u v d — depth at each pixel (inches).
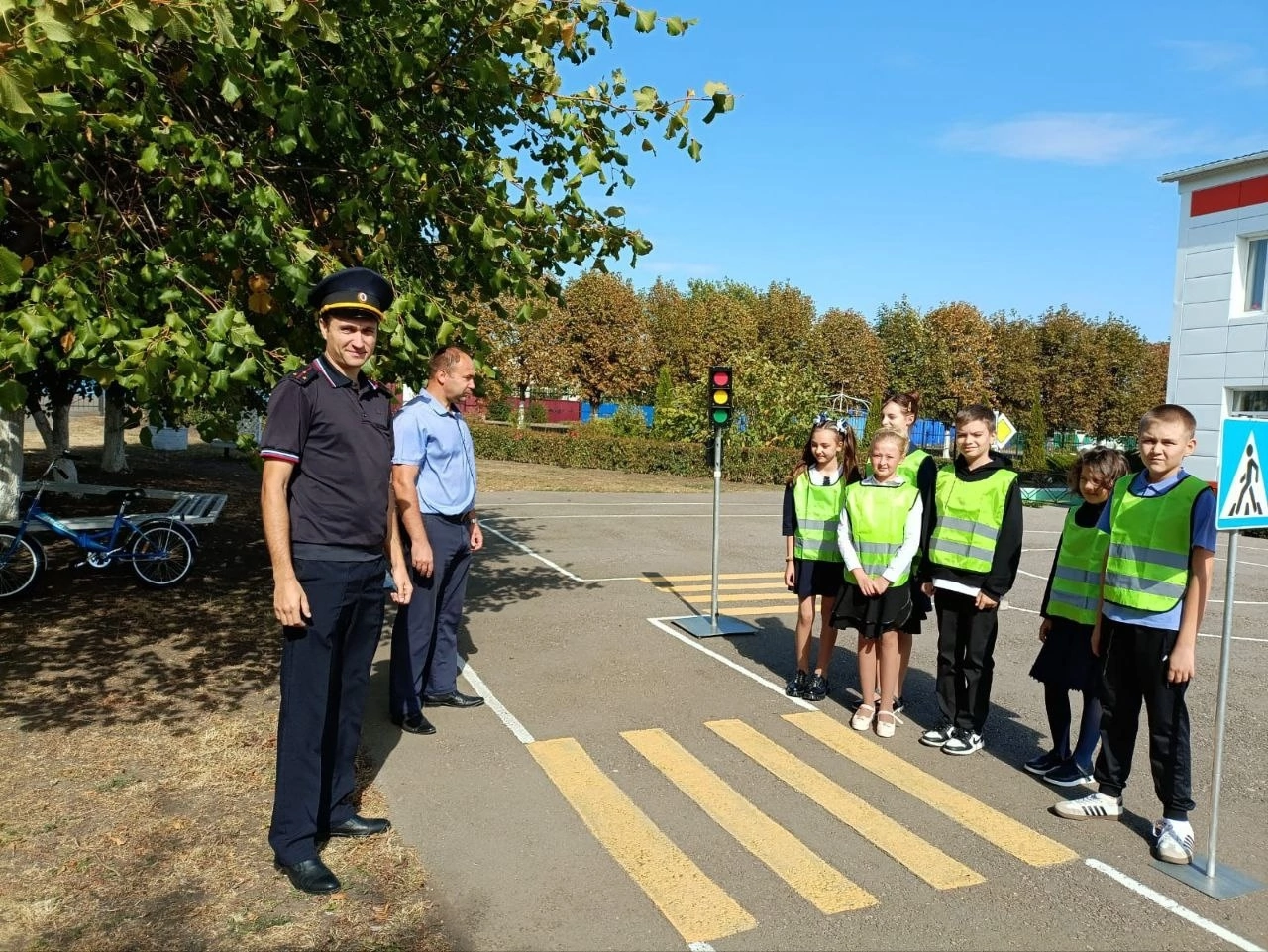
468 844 152.7
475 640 289.3
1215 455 735.1
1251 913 138.8
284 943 122.5
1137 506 160.4
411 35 215.9
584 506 711.7
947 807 173.9
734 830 161.5
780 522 647.1
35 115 126.9
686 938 127.0
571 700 231.0
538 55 212.4
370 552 142.2
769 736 210.2
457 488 209.9
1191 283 751.7
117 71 159.3
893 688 211.9
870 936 129.3
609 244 250.8
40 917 125.8
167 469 796.0
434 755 191.8
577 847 152.9
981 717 202.1
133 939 122.0
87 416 1585.9
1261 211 700.0
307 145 198.8
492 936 126.1
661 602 357.1
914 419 227.3
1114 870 151.2
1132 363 1807.3
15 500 384.2
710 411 308.3
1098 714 183.5
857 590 211.2
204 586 343.6
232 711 209.6
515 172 217.3
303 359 212.1
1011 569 192.2
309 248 195.3
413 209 231.0
